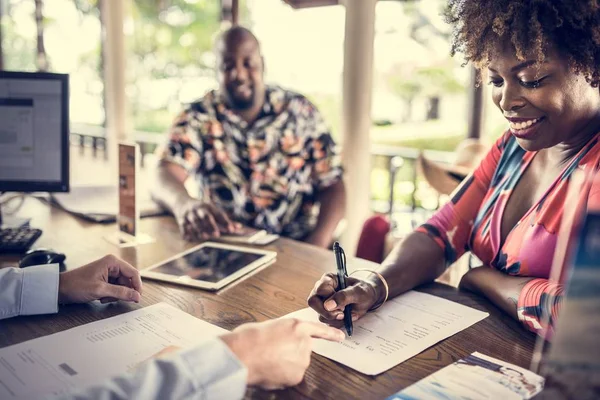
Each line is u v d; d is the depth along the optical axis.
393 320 0.96
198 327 0.91
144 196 2.28
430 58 5.25
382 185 4.16
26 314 0.96
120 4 4.30
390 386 0.73
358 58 2.90
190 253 1.37
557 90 0.90
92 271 1.02
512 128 0.98
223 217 1.62
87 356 0.80
